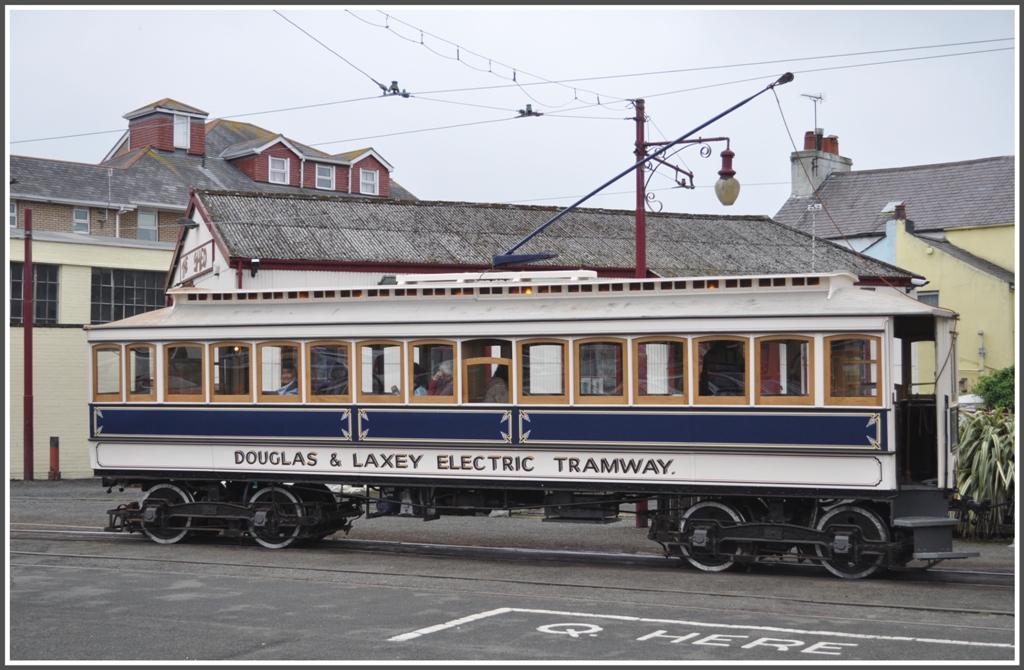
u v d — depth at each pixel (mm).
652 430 13453
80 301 31438
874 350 12539
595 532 17406
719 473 13180
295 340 15289
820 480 12719
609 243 29266
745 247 31016
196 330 15828
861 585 12289
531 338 14078
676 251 29594
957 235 39094
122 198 38531
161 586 12320
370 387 14883
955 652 9008
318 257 25203
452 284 14656
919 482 13336
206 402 15766
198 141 44594
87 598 11578
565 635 9695
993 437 15672
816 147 44812
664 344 13469
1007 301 34656
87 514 20188
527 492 14703
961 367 35312
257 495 15672
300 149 45656
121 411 16250
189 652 9156
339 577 12961
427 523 18688
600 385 13758
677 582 12531
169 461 16016
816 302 12922
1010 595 11633
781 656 8875
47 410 30781
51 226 37281
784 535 12914
